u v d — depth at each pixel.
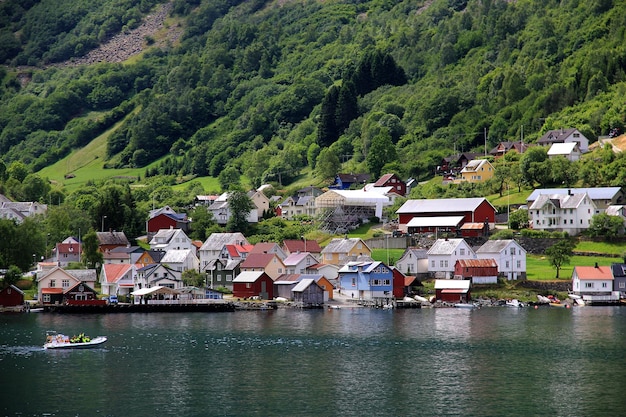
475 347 160.88
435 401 124.50
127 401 125.12
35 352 158.25
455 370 142.38
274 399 125.75
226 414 118.94
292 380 136.50
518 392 128.75
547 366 144.88
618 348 159.25
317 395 127.88
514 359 150.25
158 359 151.88
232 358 152.12
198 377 138.62
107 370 143.50
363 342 166.38
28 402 124.75
